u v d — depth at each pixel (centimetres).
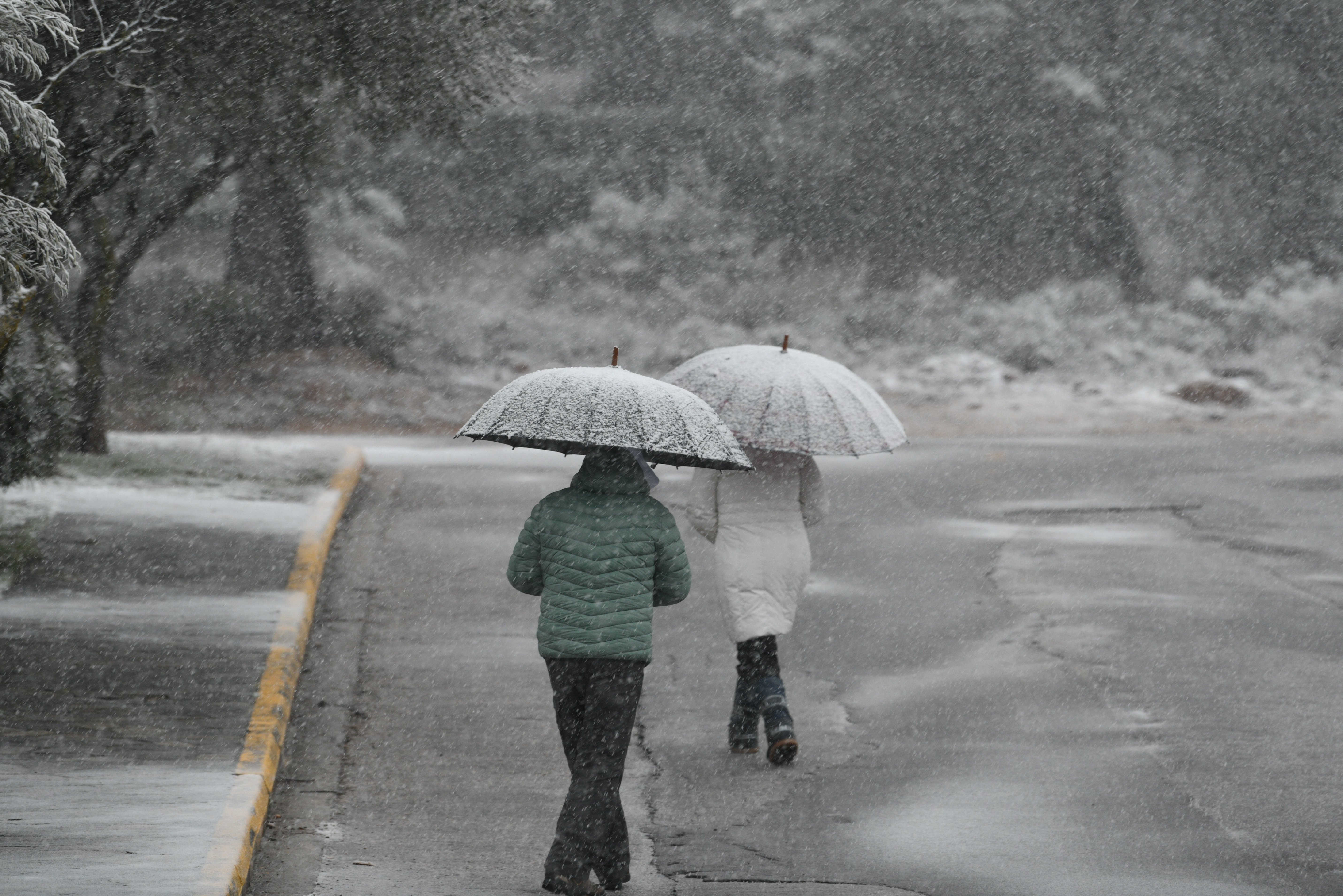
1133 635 2562
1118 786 1755
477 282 9756
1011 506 4016
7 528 2947
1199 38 10319
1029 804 1689
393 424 7444
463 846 1555
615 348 1471
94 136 3550
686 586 1438
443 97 3862
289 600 2502
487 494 3953
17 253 1988
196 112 3619
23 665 2045
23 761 1644
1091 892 1414
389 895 1399
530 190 10194
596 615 1394
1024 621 2673
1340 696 2164
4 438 3253
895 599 2858
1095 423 7569
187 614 2373
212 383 7644
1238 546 3447
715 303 9800
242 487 3688
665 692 2211
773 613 1858
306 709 2067
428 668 2305
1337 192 10238
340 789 1747
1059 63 10112
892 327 9619
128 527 3044
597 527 1405
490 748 1922
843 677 2306
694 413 1409
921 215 10088
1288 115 10306
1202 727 2006
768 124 10256
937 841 1566
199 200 4509
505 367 8962
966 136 10031
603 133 10362
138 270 8381
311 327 8181
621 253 9944
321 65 3550
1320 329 9569
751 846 1555
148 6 3122
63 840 1386
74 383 3653
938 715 2080
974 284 9962
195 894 1252
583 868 1381
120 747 1709
